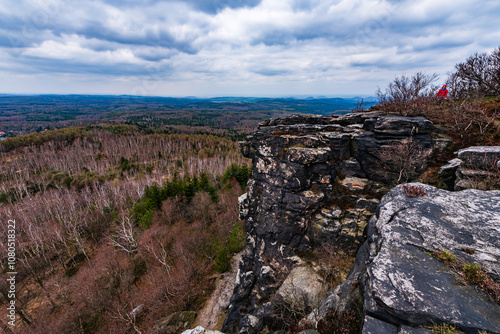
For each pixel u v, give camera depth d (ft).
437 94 77.56
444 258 22.33
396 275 21.58
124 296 122.52
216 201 197.16
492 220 25.93
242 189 210.38
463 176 42.78
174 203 184.75
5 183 272.10
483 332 15.97
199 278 123.54
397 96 76.48
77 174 294.46
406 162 56.75
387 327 19.13
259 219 74.13
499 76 67.15
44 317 119.14
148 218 164.55
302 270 59.00
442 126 61.67
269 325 54.65
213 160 364.99
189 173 313.94
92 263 148.25
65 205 208.23
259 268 73.72
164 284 118.11
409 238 25.89
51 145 411.54
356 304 27.96
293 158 63.98
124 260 145.38
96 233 183.01
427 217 28.35
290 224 65.41
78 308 115.34
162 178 294.66
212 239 159.53
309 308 49.42
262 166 72.79
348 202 61.00
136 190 241.76
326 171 62.90
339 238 58.85
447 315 17.56
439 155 55.31
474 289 19.35
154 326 96.48
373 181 61.82
